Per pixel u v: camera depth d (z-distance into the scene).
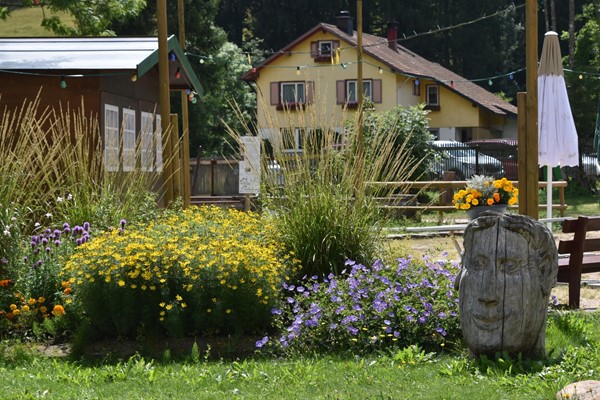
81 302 9.59
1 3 34.28
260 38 69.44
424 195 29.42
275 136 11.23
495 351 7.73
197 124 47.41
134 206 12.54
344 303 9.17
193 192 29.86
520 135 13.73
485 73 71.56
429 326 8.90
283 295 10.13
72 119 16.50
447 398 6.74
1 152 11.54
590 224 10.88
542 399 6.58
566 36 47.19
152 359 8.59
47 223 12.78
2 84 16.58
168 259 9.50
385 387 7.19
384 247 11.16
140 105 19.02
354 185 10.98
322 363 8.27
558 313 9.84
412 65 52.78
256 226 11.17
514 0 80.88
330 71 50.69
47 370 8.32
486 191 16.67
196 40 47.09
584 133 43.28
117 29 44.66
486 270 7.70
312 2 70.00
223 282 9.37
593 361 7.62
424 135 30.50
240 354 8.98
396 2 70.19
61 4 29.27
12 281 10.45
